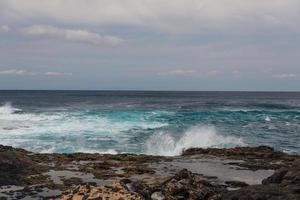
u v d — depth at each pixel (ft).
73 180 53.31
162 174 58.08
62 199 32.86
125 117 140.36
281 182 39.52
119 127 113.80
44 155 72.28
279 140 101.14
